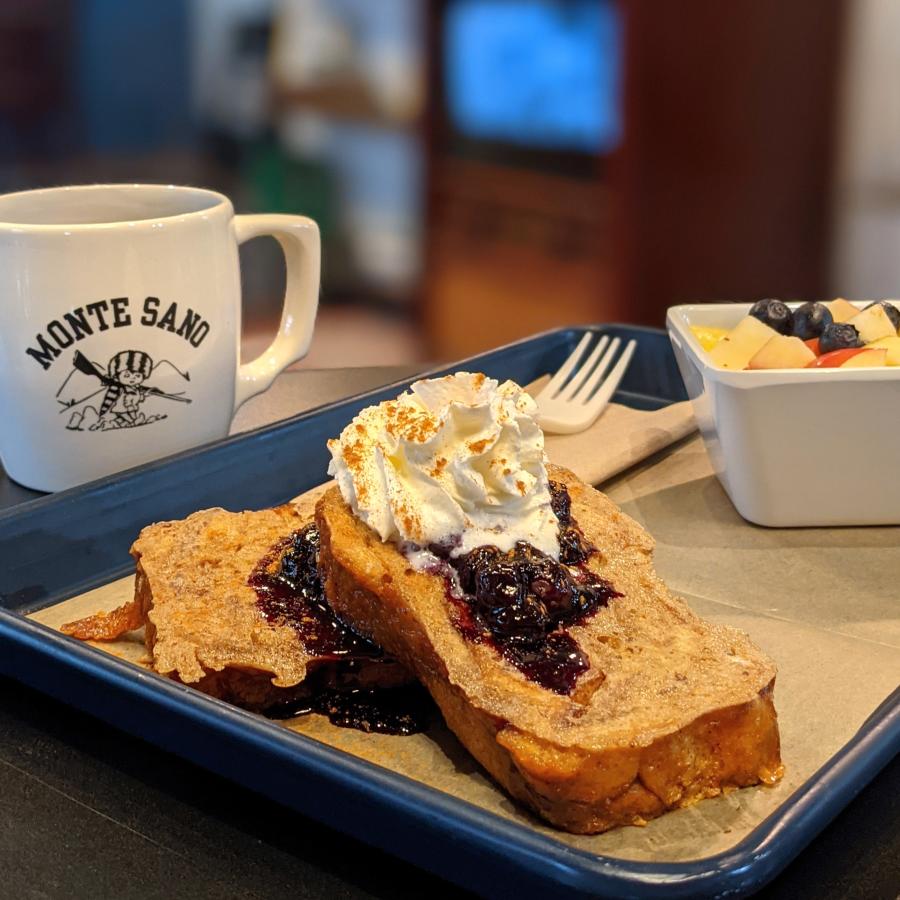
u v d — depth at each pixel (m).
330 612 0.36
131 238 0.44
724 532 0.46
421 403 0.36
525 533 0.35
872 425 0.44
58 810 0.31
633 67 1.35
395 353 1.34
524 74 1.37
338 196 1.43
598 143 1.39
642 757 0.29
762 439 0.44
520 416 0.35
